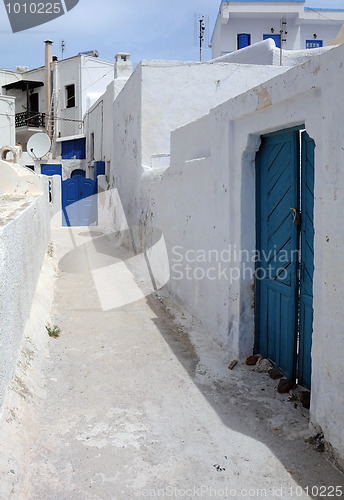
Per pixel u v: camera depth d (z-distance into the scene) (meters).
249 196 4.77
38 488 2.90
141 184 9.79
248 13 22.47
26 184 9.16
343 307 3.06
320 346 3.35
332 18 23.03
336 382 3.14
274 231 4.53
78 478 3.03
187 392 4.28
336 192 3.09
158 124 9.87
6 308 3.35
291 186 4.16
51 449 3.33
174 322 6.29
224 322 5.20
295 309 4.19
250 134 4.56
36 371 4.38
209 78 9.95
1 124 21.84
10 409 3.34
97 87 25.77
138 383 4.47
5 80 28.19
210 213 5.58
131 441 3.47
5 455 2.89
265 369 4.62
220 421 3.76
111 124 15.37
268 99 4.00
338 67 3.04
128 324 6.23
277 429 3.62
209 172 5.58
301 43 23.36
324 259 3.24
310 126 3.50
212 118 5.37
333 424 3.18
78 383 4.45
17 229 4.09
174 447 3.41
